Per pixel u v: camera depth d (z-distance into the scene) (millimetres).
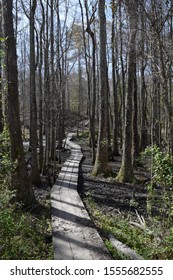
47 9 13383
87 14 15664
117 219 7551
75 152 20672
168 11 6027
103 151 12883
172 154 6199
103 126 12797
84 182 11789
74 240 5762
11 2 7543
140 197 9742
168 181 5473
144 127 19516
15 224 6273
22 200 7805
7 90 7742
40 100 14695
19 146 7891
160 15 6215
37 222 7020
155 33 6215
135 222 7246
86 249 5383
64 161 17156
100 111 12727
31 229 6469
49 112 13062
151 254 5230
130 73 11820
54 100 12875
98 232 6422
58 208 7879
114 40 15391
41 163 12742
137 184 11453
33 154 10914
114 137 19906
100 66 12438
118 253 5258
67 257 5074
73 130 37312
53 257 5250
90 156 20031
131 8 7031
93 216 7629
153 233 5973
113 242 5680
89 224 6668
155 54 6434
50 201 8617
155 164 5660
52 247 5695
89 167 15641
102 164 12891
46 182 11469
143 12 6574
